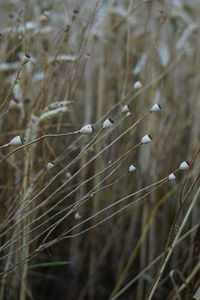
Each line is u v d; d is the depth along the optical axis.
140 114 1.43
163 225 1.43
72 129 1.42
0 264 1.19
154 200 1.39
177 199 1.40
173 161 1.46
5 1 1.52
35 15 1.42
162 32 1.51
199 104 1.44
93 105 1.59
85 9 1.38
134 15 1.58
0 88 1.26
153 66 1.43
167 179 0.95
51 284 1.52
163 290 1.36
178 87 1.56
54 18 1.53
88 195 0.98
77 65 1.18
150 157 1.40
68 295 1.50
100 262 1.49
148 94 1.43
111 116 1.49
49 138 1.25
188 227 1.39
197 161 1.38
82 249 1.54
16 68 1.32
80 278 1.55
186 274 1.28
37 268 1.44
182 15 1.49
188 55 1.53
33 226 1.17
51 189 1.28
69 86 1.18
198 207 1.39
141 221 1.50
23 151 1.21
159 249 1.44
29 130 1.10
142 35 1.53
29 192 1.09
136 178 1.46
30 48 1.27
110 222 1.52
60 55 1.24
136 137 1.43
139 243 1.28
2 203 1.19
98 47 1.52
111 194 1.48
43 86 1.17
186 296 1.13
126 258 1.52
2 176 1.28
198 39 1.51
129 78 1.45
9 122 1.26
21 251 1.12
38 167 1.21
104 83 1.50
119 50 1.57
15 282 1.21
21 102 1.19
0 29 1.43
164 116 1.44
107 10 1.34
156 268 1.40
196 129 1.42
